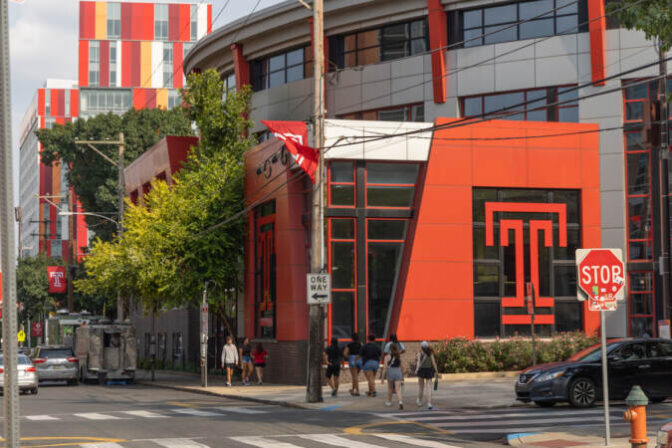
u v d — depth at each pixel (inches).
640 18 791.1
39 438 647.1
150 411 916.0
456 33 1534.2
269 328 1477.6
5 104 264.2
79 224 5605.3
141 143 2891.2
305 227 1374.3
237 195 1598.2
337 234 1296.8
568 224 1359.5
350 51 1660.9
